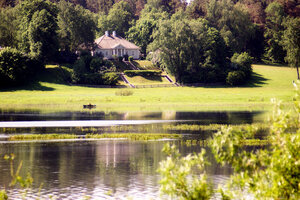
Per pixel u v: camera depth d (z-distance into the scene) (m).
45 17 157.62
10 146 47.72
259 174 15.71
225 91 146.12
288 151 15.22
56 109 101.62
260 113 89.56
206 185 15.43
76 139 53.16
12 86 146.38
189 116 83.75
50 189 30.02
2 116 82.81
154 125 68.12
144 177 33.94
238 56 171.88
